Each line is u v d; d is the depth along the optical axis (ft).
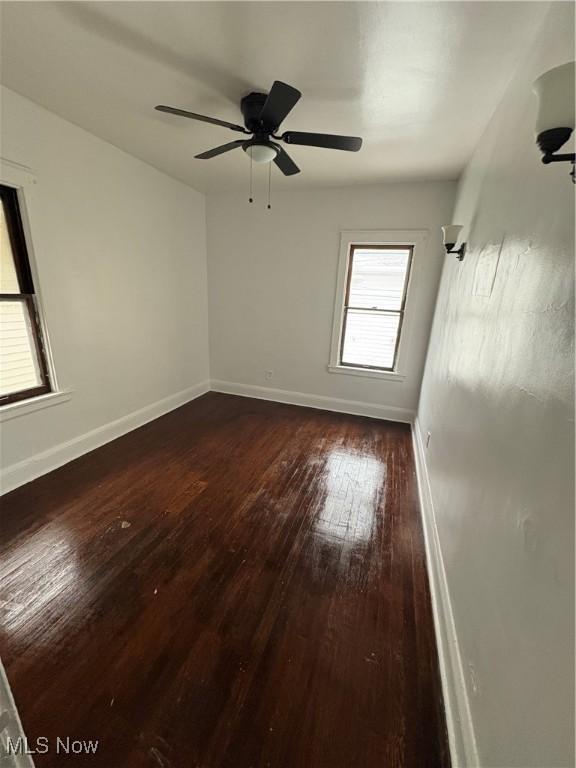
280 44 4.97
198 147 8.85
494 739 2.83
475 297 5.60
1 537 6.25
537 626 2.40
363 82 5.75
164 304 11.75
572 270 2.51
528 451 2.94
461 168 9.25
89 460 9.07
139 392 11.23
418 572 5.92
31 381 7.98
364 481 8.68
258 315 13.79
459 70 5.29
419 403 11.93
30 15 4.55
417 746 3.59
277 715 3.81
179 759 3.43
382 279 12.03
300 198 11.95
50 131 7.30
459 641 4.09
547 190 3.21
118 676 4.12
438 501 6.52
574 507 2.10
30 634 4.56
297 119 7.06
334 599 5.30
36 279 7.56
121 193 9.37
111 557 5.92
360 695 4.03
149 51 5.24
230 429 11.46
